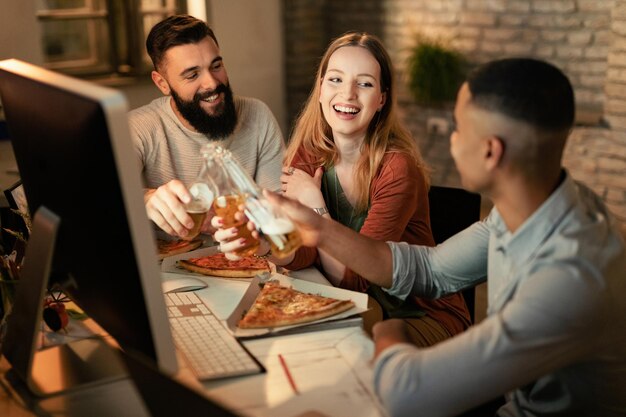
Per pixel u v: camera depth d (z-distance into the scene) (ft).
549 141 3.52
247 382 3.86
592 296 3.42
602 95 14.70
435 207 6.74
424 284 4.94
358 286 5.73
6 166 8.87
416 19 16.92
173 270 5.47
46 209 3.80
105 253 3.36
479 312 10.83
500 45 15.75
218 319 4.59
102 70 14.60
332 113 6.21
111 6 14.43
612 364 3.79
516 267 3.76
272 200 4.66
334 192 6.53
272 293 4.86
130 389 3.90
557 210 3.64
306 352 4.19
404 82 17.44
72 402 3.78
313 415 3.48
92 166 3.14
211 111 6.67
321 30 17.75
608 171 13.93
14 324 3.97
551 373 3.93
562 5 14.73
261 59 16.62
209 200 5.08
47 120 3.44
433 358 3.51
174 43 6.46
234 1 15.76
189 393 2.69
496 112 3.51
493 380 3.45
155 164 6.90
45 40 13.76
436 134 16.37
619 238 3.74
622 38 13.30
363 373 3.96
